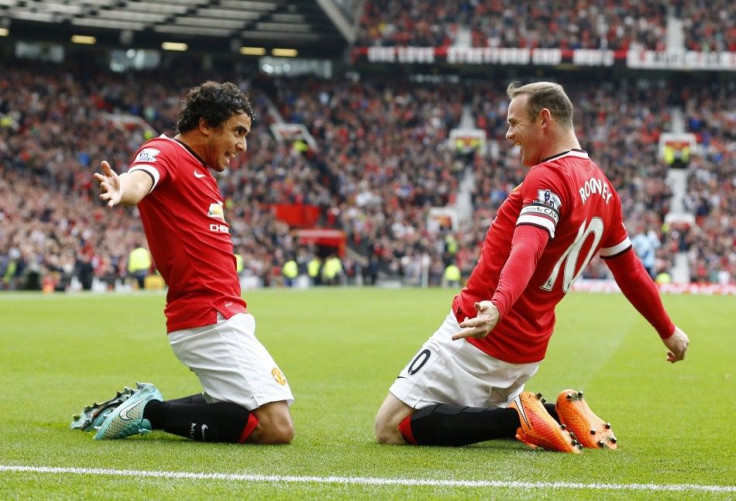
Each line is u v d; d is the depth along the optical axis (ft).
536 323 62.64
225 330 63.46
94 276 386.32
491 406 64.95
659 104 601.62
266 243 469.57
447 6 598.75
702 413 86.07
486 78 631.15
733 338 185.26
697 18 590.55
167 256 63.87
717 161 561.02
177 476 51.13
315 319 231.09
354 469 53.98
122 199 55.88
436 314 252.62
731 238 510.58
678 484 50.80
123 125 527.81
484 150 573.33
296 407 88.33
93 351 145.28
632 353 151.64
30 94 502.79
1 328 189.26
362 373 121.19
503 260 61.87
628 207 529.45
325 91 598.75
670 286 470.39
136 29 535.19
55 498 45.42
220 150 65.51
